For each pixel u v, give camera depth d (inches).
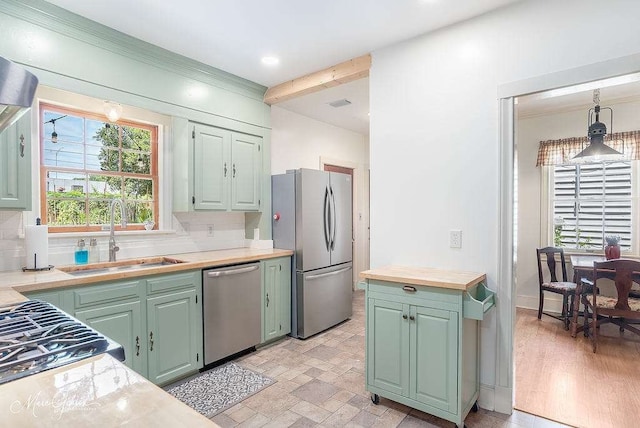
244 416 86.1
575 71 79.4
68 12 90.0
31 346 38.8
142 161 123.9
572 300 159.5
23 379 33.0
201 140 124.0
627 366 115.1
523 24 86.0
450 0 85.4
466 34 94.7
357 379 105.6
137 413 27.5
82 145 110.0
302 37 103.5
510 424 83.5
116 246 111.3
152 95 110.4
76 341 40.8
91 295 84.4
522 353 126.3
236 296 119.3
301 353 125.8
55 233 102.6
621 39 74.7
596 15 77.2
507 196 88.7
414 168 103.7
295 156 178.2
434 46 100.0
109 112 104.7
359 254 230.4
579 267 138.7
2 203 82.5
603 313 126.6
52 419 26.5
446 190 98.1
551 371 111.7
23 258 92.9
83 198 110.1
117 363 37.0
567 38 80.5
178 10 89.4
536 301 179.9
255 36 103.3
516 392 98.7
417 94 103.2
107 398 29.8
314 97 153.9
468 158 94.5
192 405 90.7
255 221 148.7
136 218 122.3
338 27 98.0
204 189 124.6
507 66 88.4
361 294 218.5
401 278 85.9
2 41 82.1
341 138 211.3
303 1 85.3
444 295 80.6
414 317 84.7
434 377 81.9
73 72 93.2
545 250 167.6
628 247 162.2
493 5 87.9
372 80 112.7
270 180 150.0
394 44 107.7
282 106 167.2
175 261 114.5
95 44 97.4
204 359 109.8
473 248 93.9
